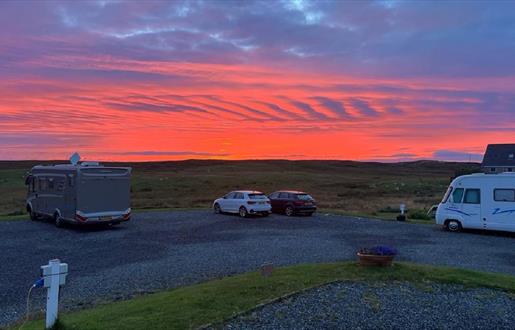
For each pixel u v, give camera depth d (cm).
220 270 1227
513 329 728
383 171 14675
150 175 9812
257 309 768
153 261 1364
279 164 16062
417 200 4716
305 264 1177
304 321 726
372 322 736
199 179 8488
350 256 1415
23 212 3142
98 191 2097
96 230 2095
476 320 759
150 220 2495
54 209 2223
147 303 812
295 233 1989
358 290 894
